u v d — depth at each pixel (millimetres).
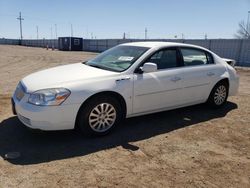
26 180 3457
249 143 4828
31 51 40562
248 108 6863
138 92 5039
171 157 4199
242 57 22922
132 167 3863
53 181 3457
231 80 6691
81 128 4637
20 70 14625
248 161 4180
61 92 4336
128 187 3395
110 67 5254
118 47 6102
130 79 4938
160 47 5500
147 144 4617
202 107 6785
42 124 4316
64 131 4992
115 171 3742
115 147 4461
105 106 4766
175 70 5582
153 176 3660
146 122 5633
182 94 5723
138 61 5152
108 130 4883
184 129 5340
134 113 5148
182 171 3814
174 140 4820
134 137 4879
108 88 4668
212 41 25484
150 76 5172
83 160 4008
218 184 3545
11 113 5930
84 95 4473
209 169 3896
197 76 5910
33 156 4078
